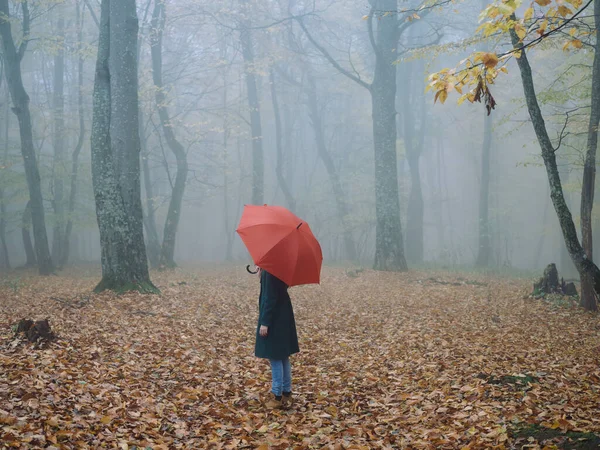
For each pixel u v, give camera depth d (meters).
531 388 5.52
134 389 5.58
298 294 15.00
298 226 5.26
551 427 4.34
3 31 20.00
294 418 5.12
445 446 4.30
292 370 6.97
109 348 7.15
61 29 28.17
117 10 14.14
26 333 6.97
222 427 4.79
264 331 5.43
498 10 3.93
